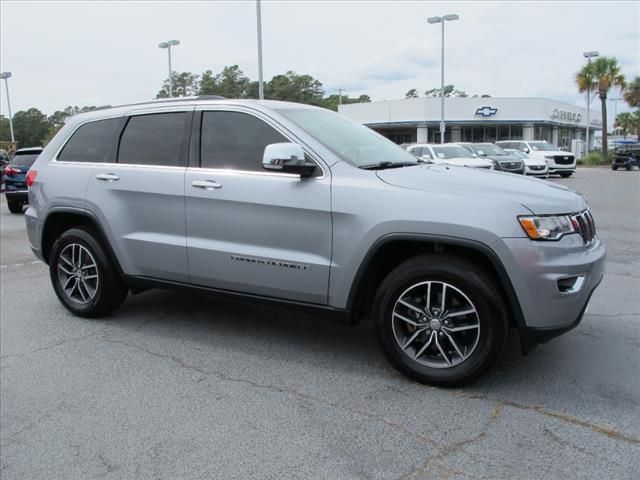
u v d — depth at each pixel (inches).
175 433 127.4
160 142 185.3
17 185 593.9
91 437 127.3
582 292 135.3
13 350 179.8
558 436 120.7
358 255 147.3
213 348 177.3
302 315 207.5
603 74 1688.0
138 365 165.6
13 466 117.7
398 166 165.3
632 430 122.5
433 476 108.3
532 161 957.8
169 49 1293.1
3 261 329.7
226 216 167.2
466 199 137.3
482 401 137.3
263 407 138.0
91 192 194.7
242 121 171.3
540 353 164.9
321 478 109.1
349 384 149.4
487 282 136.2
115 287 201.2
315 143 158.4
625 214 474.3
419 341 148.2
